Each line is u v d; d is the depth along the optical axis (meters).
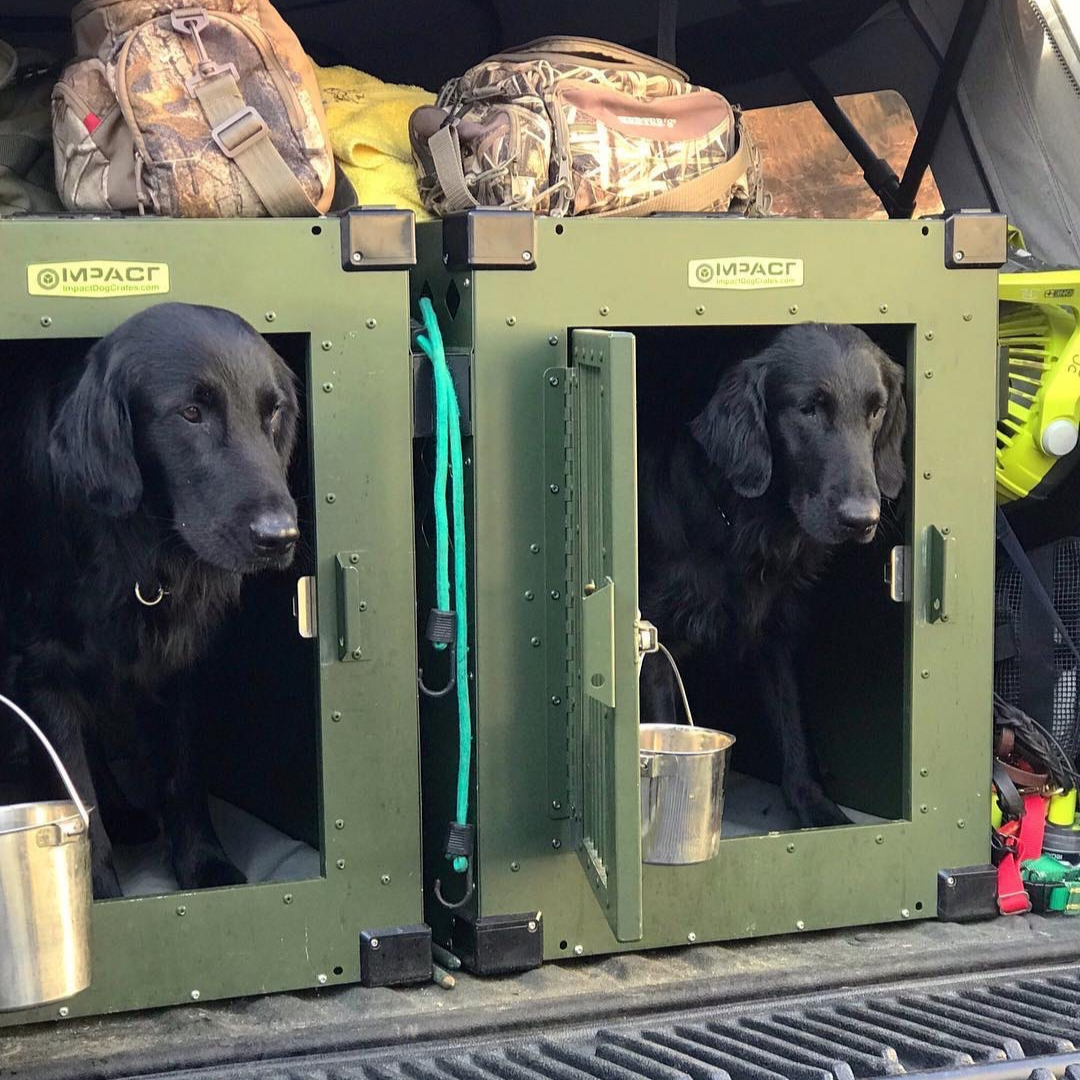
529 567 2.61
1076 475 3.22
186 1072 2.23
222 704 3.37
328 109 3.20
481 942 2.61
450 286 2.66
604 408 2.38
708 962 2.70
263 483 2.34
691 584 3.09
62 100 2.63
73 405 2.39
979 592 2.90
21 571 2.63
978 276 2.86
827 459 2.81
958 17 3.55
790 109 4.11
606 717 2.43
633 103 2.93
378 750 2.56
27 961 2.03
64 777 2.13
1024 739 3.05
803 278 2.74
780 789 3.45
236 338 2.38
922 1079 2.12
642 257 2.63
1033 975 2.67
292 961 2.53
